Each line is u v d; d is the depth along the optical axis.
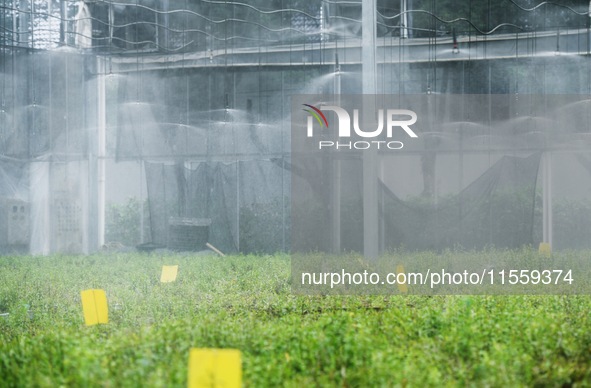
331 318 8.99
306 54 29.47
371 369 6.81
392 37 29.25
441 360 7.76
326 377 6.76
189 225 27.56
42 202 30.19
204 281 16.30
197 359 5.74
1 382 6.98
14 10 28.47
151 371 6.76
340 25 28.92
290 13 29.52
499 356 7.25
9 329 11.14
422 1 29.52
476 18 29.52
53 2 29.53
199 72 30.08
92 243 29.88
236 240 29.03
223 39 29.38
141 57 30.19
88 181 29.95
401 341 8.62
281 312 12.28
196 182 29.56
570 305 12.02
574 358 7.93
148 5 29.92
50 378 6.71
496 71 29.45
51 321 11.36
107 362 6.99
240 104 29.72
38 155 29.86
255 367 6.83
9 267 21.50
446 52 29.34
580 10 29.19
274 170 29.06
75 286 15.86
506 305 11.58
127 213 30.50
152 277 17.59
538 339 8.16
